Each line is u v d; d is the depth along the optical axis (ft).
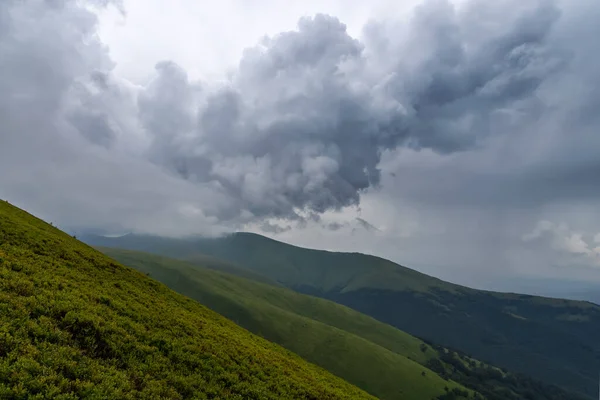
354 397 145.18
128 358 82.02
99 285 125.59
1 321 68.90
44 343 68.23
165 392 75.82
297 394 112.27
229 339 137.39
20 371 57.88
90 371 67.97
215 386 90.58
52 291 93.76
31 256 124.67
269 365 128.06
